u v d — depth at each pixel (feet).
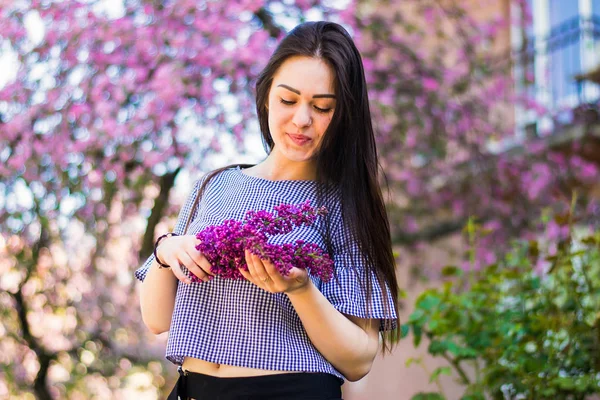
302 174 6.87
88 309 19.61
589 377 11.37
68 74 17.16
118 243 18.30
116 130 16.43
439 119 20.72
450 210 22.63
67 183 16.93
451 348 11.21
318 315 6.08
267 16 17.89
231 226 5.85
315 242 6.53
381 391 25.32
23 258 17.88
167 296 6.84
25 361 19.77
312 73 6.47
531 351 11.63
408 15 21.91
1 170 16.90
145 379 21.75
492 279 11.89
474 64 22.08
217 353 6.31
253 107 17.08
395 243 22.02
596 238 11.62
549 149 22.82
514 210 21.88
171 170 17.03
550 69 25.54
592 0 25.36
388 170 20.74
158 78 16.43
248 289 6.32
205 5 17.12
